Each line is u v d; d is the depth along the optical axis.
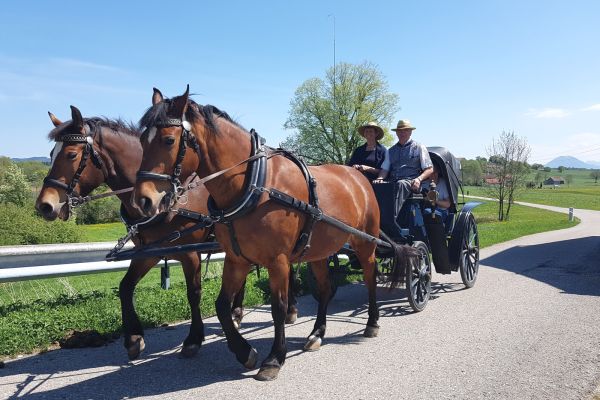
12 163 33.94
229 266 4.16
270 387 3.86
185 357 4.63
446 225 7.71
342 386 3.87
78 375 4.16
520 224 28.14
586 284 8.16
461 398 3.60
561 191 89.75
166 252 4.34
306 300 7.34
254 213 3.87
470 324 5.64
